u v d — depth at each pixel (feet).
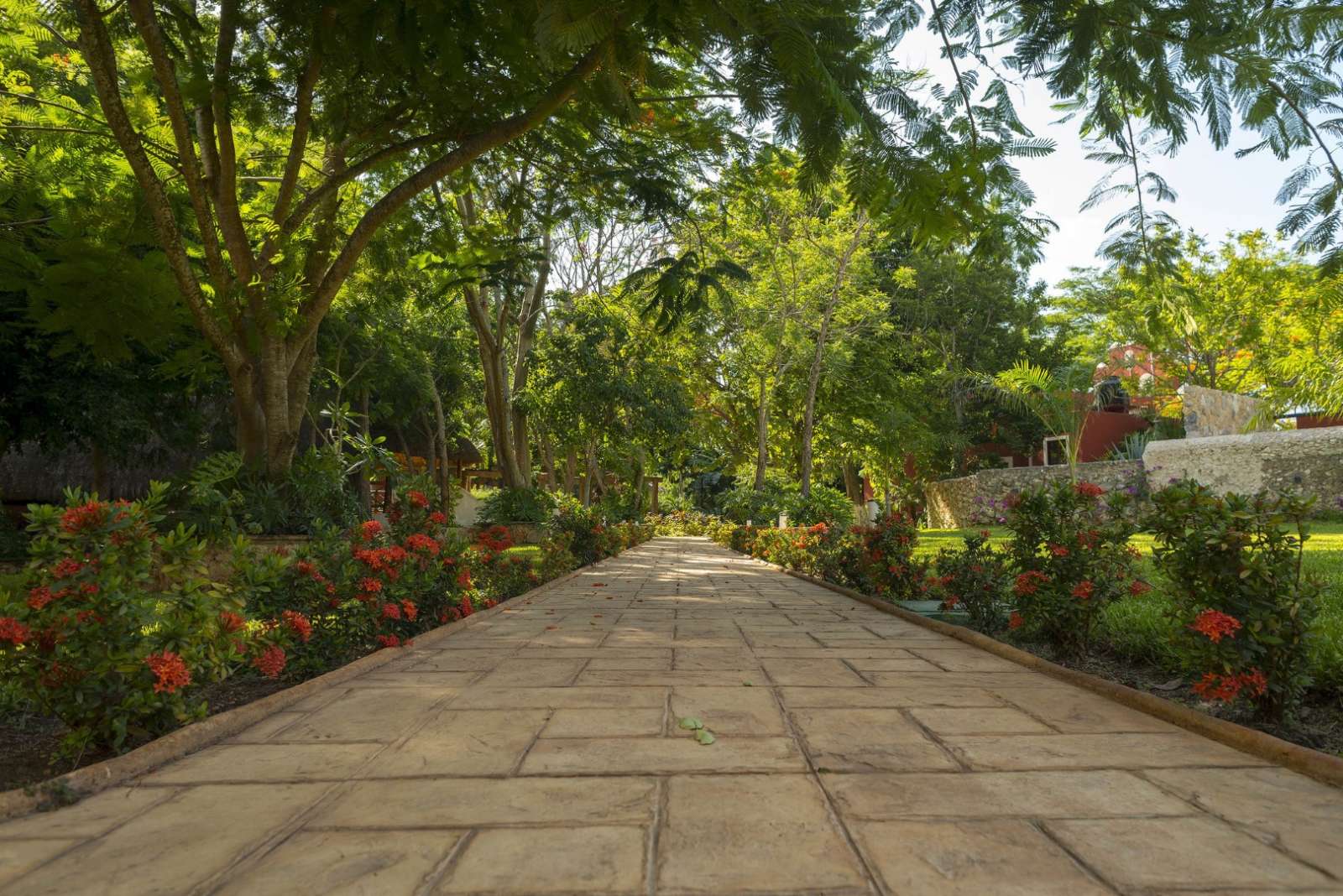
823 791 8.54
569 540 46.57
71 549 10.39
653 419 77.36
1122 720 11.62
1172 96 13.56
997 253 17.35
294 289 32.50
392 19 18.94
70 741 9.86
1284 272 75.15
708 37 12.87
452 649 18.33
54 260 29.60
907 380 100.07
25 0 24.95
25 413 41.14
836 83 12.47
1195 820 7.69
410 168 37.65
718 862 6.75
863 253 71.56
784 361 79.92
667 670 15.66
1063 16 12.92
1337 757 9.12
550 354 75.25
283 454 36.47
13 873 6.68
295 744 10.59
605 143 29.55
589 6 10.05
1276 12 11.90
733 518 88.89
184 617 11.26
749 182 30.99
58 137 30.14
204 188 30.35
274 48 26.96
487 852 6.98
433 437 86.12
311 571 15.61
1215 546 11.42
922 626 22.04
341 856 6.95
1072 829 7.46
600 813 7.93
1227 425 80.84
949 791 8.53
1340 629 14.15
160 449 60.13
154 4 24.57
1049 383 64.95
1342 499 57.98
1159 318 16.35
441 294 38.91
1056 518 17.51
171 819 7.91
